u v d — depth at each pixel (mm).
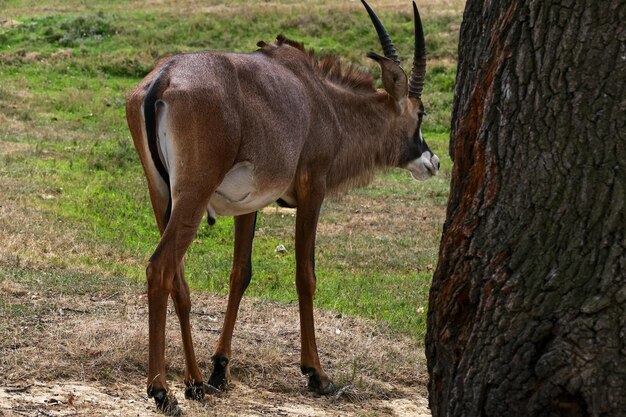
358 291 13891
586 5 6129
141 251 15375
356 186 10992
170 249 8047
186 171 8078
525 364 6121
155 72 8562
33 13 40875
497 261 6352
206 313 11547
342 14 38062
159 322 8078
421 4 41219
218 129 8203
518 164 6332
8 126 25109
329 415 8773
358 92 10836
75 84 31516
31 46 35594
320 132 9844
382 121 10992
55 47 35688
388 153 11180
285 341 10820
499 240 6371
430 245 17453
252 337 10773
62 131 25234
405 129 11250
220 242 17062
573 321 5992
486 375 6273
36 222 15773
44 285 11656
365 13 38406
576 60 6148
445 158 25609
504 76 6457
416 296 13844
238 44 35844
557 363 5965
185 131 8047
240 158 8586
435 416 6816
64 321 10242
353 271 15422
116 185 19859
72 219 16781
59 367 8906
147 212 18219
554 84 6215
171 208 8242
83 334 9688
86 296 11523
